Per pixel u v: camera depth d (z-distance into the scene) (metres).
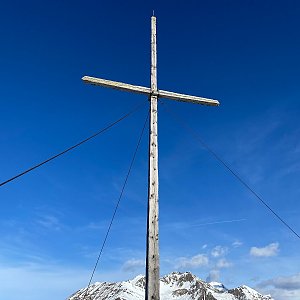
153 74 18.22
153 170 15.74
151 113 17.33
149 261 14.18
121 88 17.52
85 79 17.16
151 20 19.47
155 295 13.75
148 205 15.09
